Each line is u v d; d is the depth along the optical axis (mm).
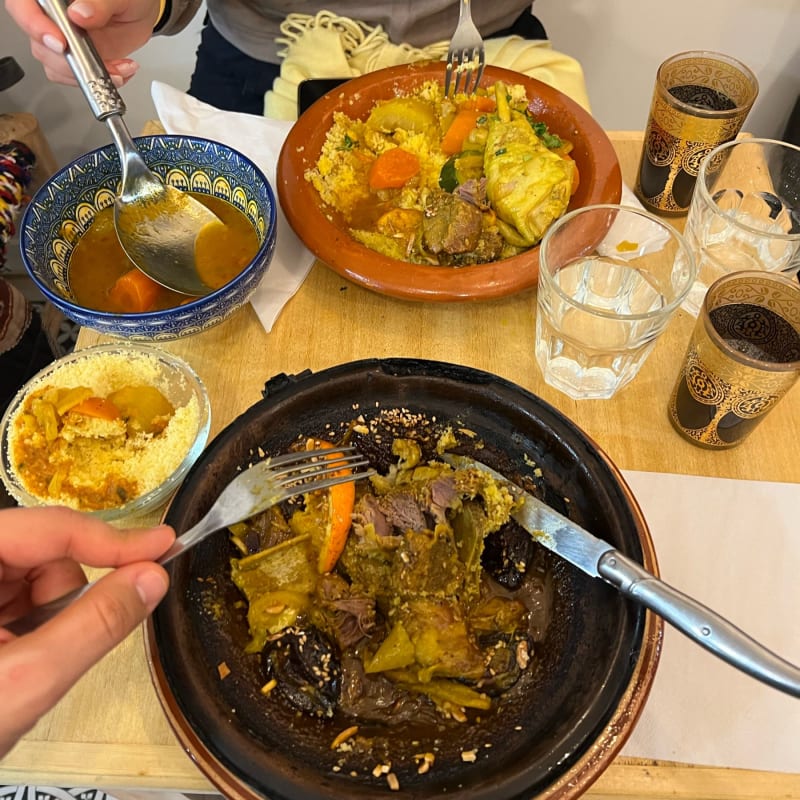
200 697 515
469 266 805
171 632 537
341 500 642
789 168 887
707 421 721
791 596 662
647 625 555
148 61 1717
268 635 594
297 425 678
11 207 1345
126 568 468
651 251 872
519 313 879
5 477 687
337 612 605
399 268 801
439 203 883
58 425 706
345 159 978
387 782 510
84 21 809
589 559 578
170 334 759
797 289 671
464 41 980
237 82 1427
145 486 685
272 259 896
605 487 613
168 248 839
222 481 625
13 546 490
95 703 614
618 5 1646
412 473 680
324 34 1280
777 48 1726
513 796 483
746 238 870
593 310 699
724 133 880
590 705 515
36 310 1608
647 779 574
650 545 603
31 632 429
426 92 1029
